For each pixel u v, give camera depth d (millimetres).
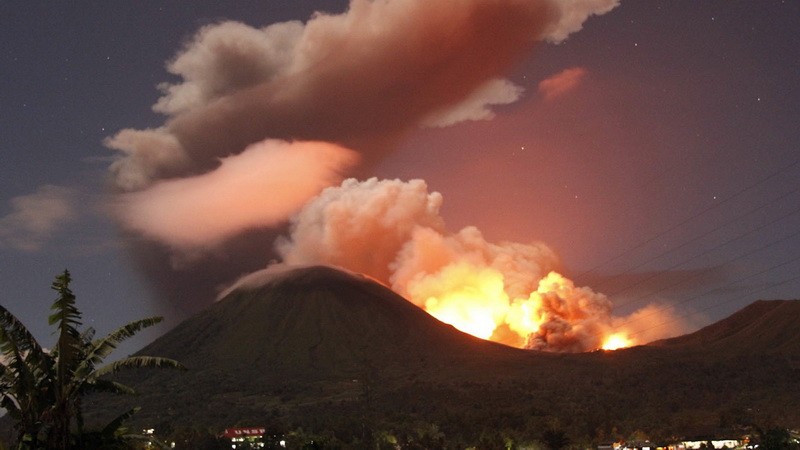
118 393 44188
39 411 42125
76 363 43031
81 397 43594
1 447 43312
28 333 41250
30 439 41406
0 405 42844
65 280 42312
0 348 41000
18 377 41406
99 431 45031
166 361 43562
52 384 42344
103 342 44312
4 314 40656
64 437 41906
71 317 42438
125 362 43188
